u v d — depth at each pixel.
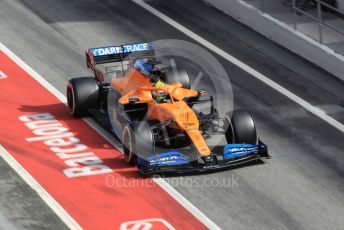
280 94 69.06
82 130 60.59
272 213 49.62
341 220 49.25
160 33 81.38
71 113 63.12
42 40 78.56
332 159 57.53
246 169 54.75
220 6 87.50
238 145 53.50
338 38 77.94
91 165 54.91
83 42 78.38
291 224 48.50
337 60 72.62
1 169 54.12
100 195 50.97
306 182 53.78
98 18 84.31
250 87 70.25
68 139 59.00
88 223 47.72
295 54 77.75
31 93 67.50
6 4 87.00
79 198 50.59
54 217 48.28
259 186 52.72
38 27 81.50
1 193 50.97
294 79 72.38
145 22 83.81
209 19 85.19
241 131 54.22
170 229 47.22
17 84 69.19
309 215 49.66
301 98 68.50
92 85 62.00
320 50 74.62
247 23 84.06
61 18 83.94
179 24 83.69
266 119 64.06
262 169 55.00
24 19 83.31
